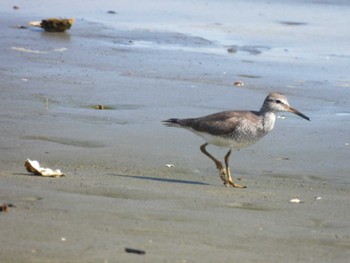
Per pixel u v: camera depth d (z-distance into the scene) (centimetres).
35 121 1616
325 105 1898
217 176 1362
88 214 1017
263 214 1107
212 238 971
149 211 1060
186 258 884
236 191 1245
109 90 1919
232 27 2947
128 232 958
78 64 2186
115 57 2320
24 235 912
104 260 852
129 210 1054
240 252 929
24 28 2647
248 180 1344
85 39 2556
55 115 1673
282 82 2122
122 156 1427
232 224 1039
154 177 1301
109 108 1769
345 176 1391
